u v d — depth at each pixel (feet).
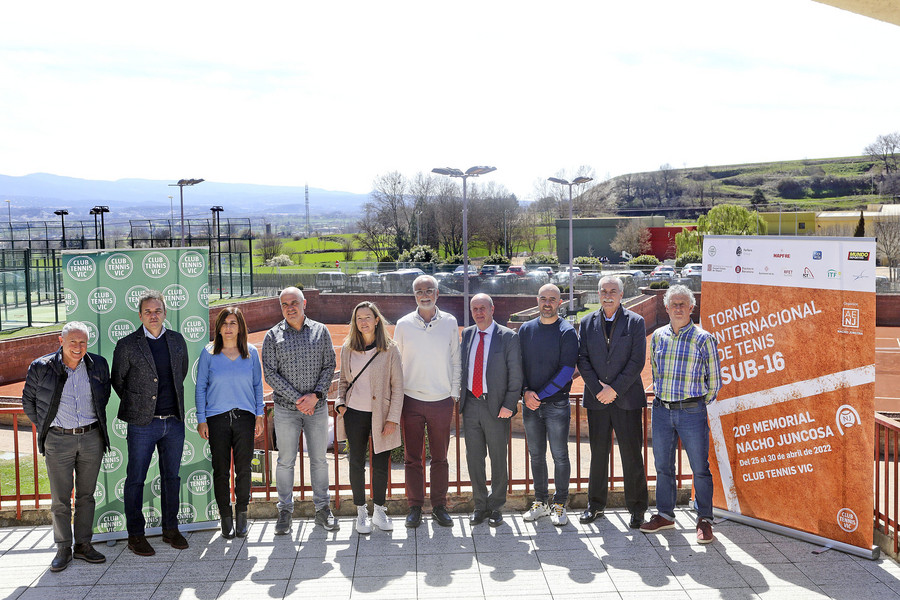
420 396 18.49
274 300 121.80
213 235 139.03
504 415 18.29
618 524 18.90
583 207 356.79
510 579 15.78
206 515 18.95
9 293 102.17
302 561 16.87
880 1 16.10
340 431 21.56
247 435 18.13
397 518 19.61
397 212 286.66
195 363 18.65
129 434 17.24
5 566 16.71
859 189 497.87
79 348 16.25
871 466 16.35
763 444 18.33
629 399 18.19
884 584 15.35
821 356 17.06
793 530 17.87
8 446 44.42
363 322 18.03
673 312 17.74
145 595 15.23
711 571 16.07
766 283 17.95
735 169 598.34
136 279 18.12
